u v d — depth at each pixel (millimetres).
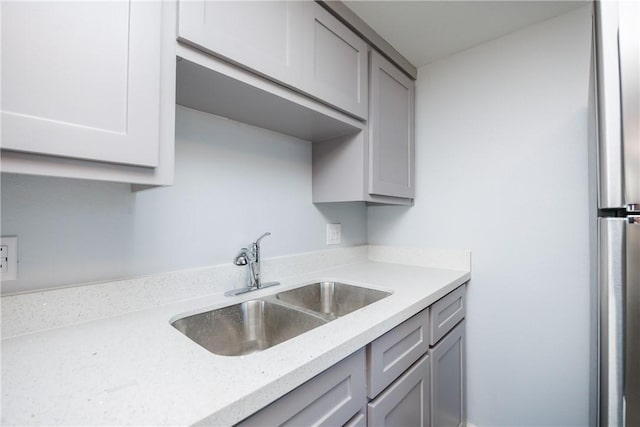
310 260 1597
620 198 739
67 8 620
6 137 552
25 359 660
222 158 1254
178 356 677
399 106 1676
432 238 1768
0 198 772
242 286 1280
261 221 1397
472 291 1623
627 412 740
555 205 1394
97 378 584
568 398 1350
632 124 720
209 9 836
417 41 1576
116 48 684
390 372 962
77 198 891
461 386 1550
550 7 1338
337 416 765
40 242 829
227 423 509
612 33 759
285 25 1040
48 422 463
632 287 735
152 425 460
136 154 708
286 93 1063
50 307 828
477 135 1617
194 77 901
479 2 1303
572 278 1346
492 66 1574
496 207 1554
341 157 1518
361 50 1391
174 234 1105
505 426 1513
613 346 763
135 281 986
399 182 1663
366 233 2037
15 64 562
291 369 625
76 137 626
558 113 1392
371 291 1343
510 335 1504
